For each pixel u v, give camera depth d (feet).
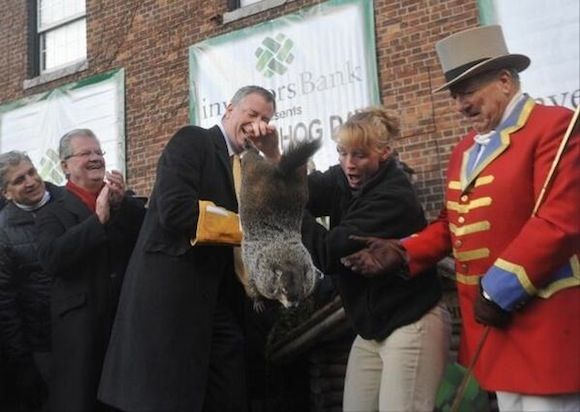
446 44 9.18
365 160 9.49
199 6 25.93
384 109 9.95
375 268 9.00
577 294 8.11
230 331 9.95
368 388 9.84
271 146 9.43
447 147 20.11
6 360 11.25
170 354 9.07
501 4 19.51
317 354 17.42
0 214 12.17
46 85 30.40
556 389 7.84
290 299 8.71
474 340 8.82
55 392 10.26
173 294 9.23
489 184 8.64
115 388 9.16
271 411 16.61
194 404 9.05
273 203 8.84
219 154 9.80
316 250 9.35
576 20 18.49
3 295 11.16
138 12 27.73
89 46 29.17
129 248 11.14
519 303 7.96
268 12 24.11
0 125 31.58
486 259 8.61
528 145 8.45
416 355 9.29
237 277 10.04
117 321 9.59
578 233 7.83
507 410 8.46
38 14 31.91
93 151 11.32
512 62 8.81
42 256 10.55
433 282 9.73
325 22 22.72
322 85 22.66
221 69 25.03
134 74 27.61
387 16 21.59
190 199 9.18
